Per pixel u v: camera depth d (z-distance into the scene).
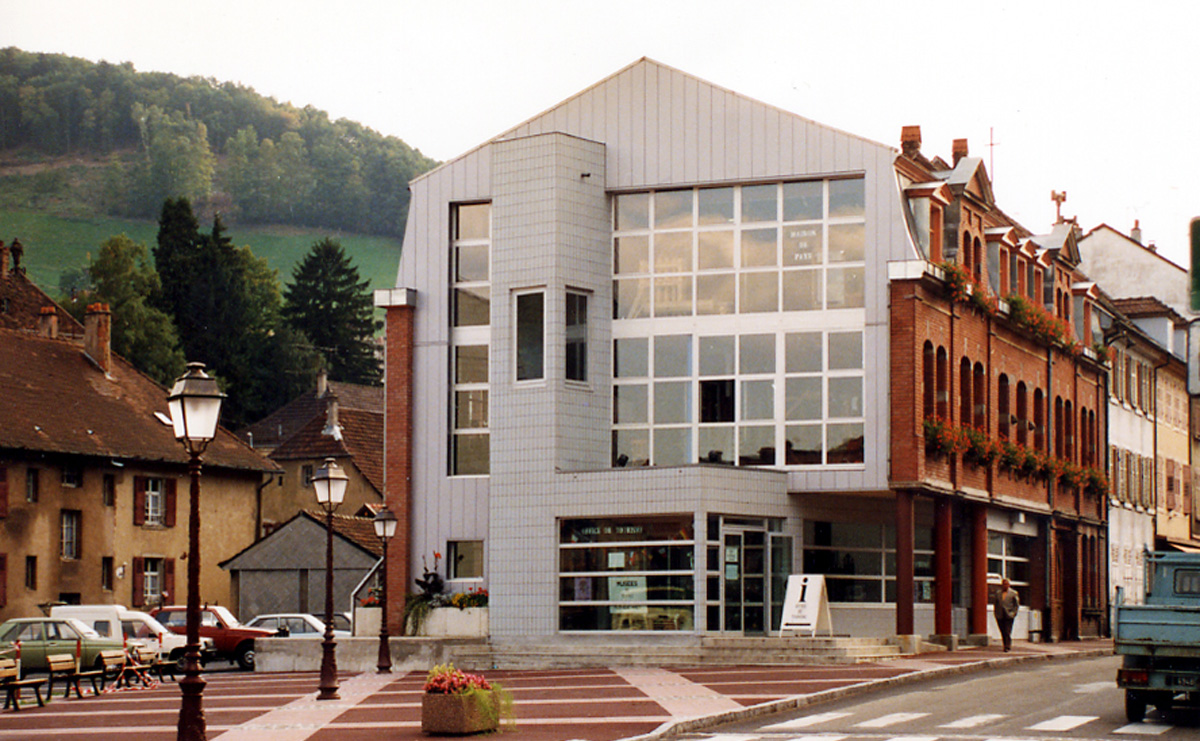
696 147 36.38
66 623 36.44
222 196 198.00
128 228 190.88
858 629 36.38
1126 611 19.73
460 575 37.59
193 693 15.87
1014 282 42.97
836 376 35.22
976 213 39.25
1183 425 65.38
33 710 25.48
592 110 37.19
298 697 26.47
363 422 71.00
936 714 20.61
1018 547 44.97
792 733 18.69
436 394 38.12
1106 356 51.03
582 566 34.47
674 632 33.16
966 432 37.34
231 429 88.56
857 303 35.25
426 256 38.56
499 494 35.47
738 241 36.22
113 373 59.78
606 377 36.47
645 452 36.28
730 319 36.03
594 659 32.88
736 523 34.09
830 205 35.66
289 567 52.47
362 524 54.47
